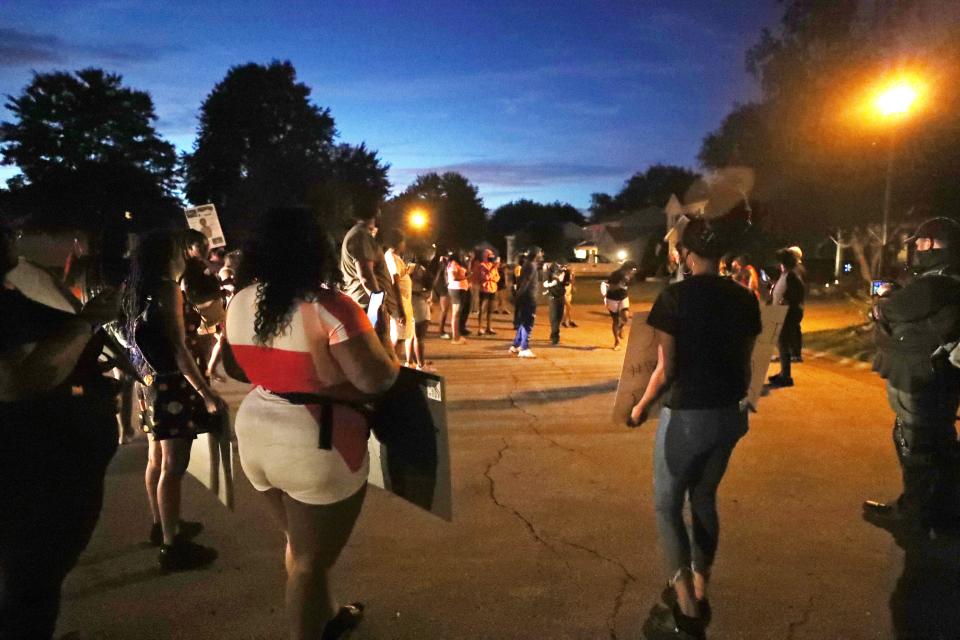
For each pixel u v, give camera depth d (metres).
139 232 4.86
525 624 3.63
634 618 3.69
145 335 3.88
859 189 18.92
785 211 23.00
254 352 2.83
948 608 3.78
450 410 8.15
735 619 3.67
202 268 5.27
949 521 4.63
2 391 2.45
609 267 58.34
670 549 3.48
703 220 3.51
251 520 4.91
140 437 6.92
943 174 15.40
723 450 3.41
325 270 2.84
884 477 5.78
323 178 53.19
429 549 4.47
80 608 3.75
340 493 2.83
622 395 3.63
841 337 13.01
